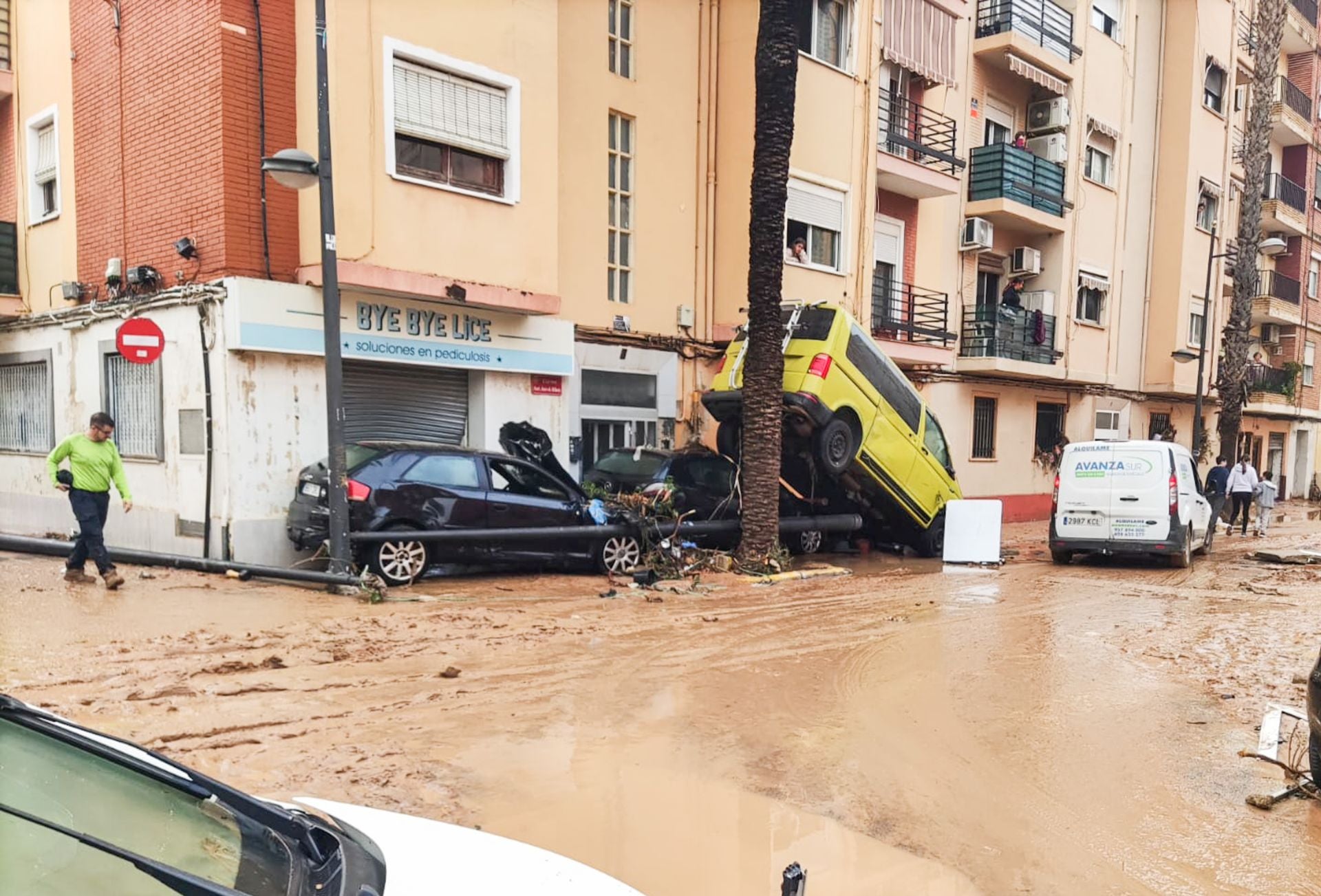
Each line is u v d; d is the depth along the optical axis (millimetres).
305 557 10398
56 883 1635
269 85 10375
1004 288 22094
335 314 8898
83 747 2059
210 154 10234
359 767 4527
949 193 18531
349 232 10297
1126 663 7500
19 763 1899
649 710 5777
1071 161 22156
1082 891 3670
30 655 6043
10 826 1693
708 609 9242
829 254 16531
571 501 10844
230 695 5520
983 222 20109
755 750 5156
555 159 12391
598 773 4676
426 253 11008
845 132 16391
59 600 7883
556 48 12344
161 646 6457
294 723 5121
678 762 4898
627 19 14617
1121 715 6023
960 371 20078
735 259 15695
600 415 14281
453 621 7809
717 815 4250
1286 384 32562
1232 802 4625
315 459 10664
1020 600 10586
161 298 10641
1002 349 20234
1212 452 30125
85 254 12516
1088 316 23562
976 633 8539
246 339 9891
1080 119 22266
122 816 1921
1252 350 31453
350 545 9000
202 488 10391
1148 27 25250
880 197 18281
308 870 1979
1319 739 4758
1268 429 34656
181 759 4469
